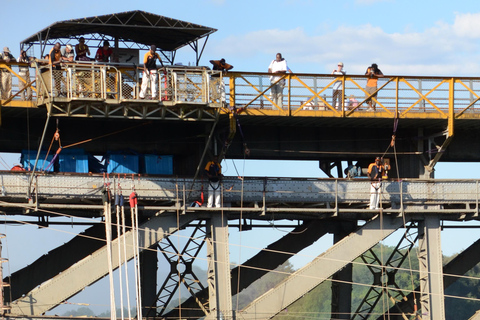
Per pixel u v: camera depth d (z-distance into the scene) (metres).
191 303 74.19
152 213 69.38
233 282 76.50
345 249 71.38
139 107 64.44
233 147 74.25
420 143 75.75
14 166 67.12
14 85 64.88
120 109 64.69
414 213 72.81
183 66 65.56
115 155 70.81
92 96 62.53
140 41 76.31
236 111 67.94
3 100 64.56
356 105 70.44
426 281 72.75
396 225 72.88
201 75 64.69
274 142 75.25
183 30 72.94
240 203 70.62
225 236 69.06
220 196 68.81
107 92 62.22
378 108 70.88
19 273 73.94
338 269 70.88
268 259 76.88
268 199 70.25
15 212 69.06
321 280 70.38
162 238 67.88
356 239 71.69
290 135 75.69
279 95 69.19
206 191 69.06
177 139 74.31
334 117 69.94
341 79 70.19
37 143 71.31
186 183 68.81
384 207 73.56
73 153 70.12
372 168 72.06
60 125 71.81
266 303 69.00
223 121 70.44
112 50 71.19
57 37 73.06
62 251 74.94
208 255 69.00
